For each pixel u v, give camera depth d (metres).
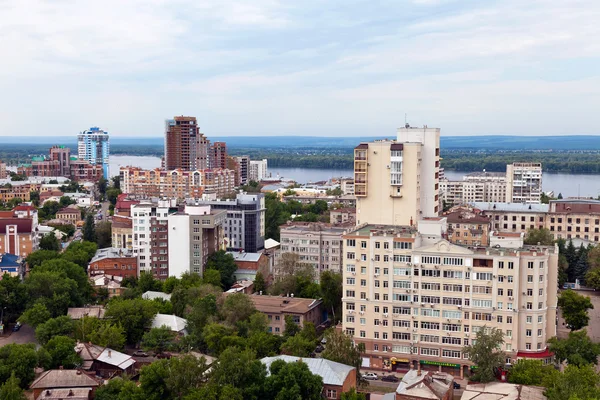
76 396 199.12
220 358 197.12
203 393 185.12
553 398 183.00
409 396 193.62
